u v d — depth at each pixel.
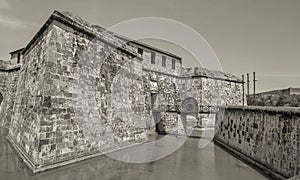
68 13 9.72
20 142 10.34
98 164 9.09
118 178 7.54
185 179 7.80
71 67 9.50
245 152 11.28
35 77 10.11
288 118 7.68
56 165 8.20
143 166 9.25
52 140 8.28
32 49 12.44
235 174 8.50
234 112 13.94
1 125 18.83
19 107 12.82
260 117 10.05
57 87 8.79
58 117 8.64
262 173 8.68
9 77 20.30
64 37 9.36
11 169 7.77
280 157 7.95
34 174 7.34
